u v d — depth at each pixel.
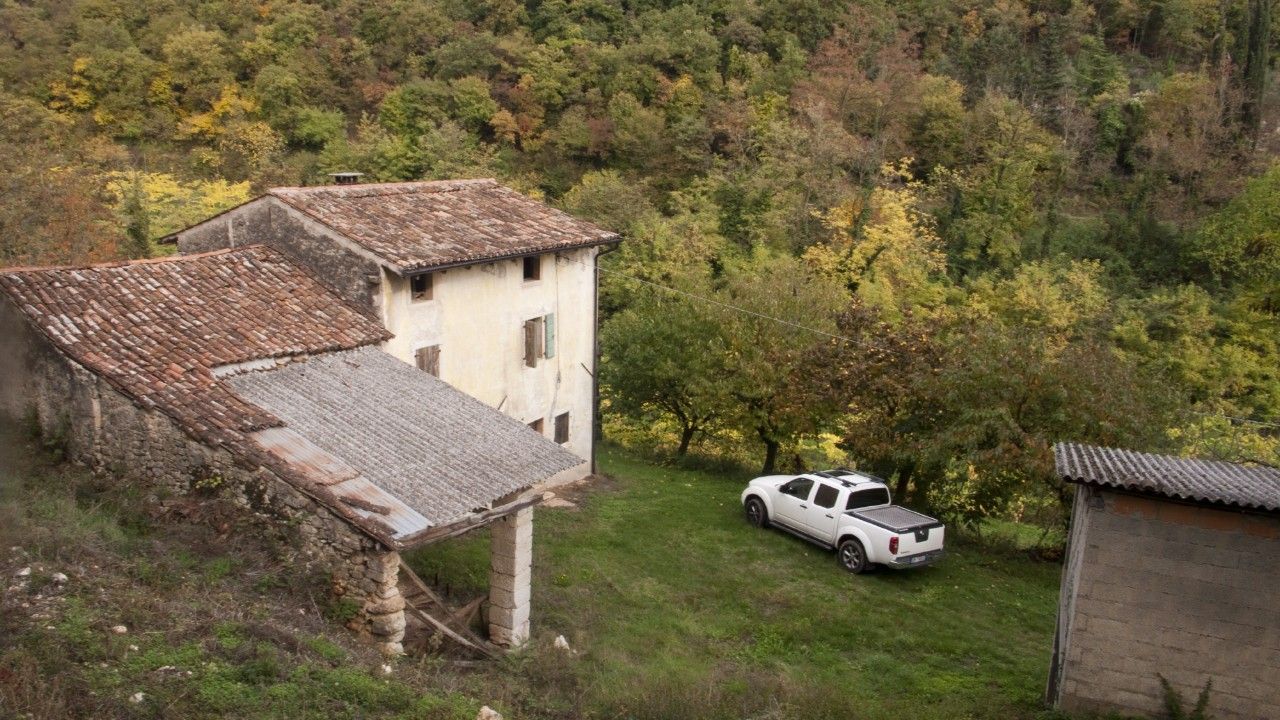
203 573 10.28
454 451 12.84
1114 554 10.00
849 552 16.62
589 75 51.53
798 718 10.27
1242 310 37.50
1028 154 45.28
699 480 23.22
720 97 49.72
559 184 48.09
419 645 11.36
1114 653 10.10
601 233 20.78
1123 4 55.81
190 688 7.89
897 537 15.84
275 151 47.97
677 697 10.33
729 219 43.38
